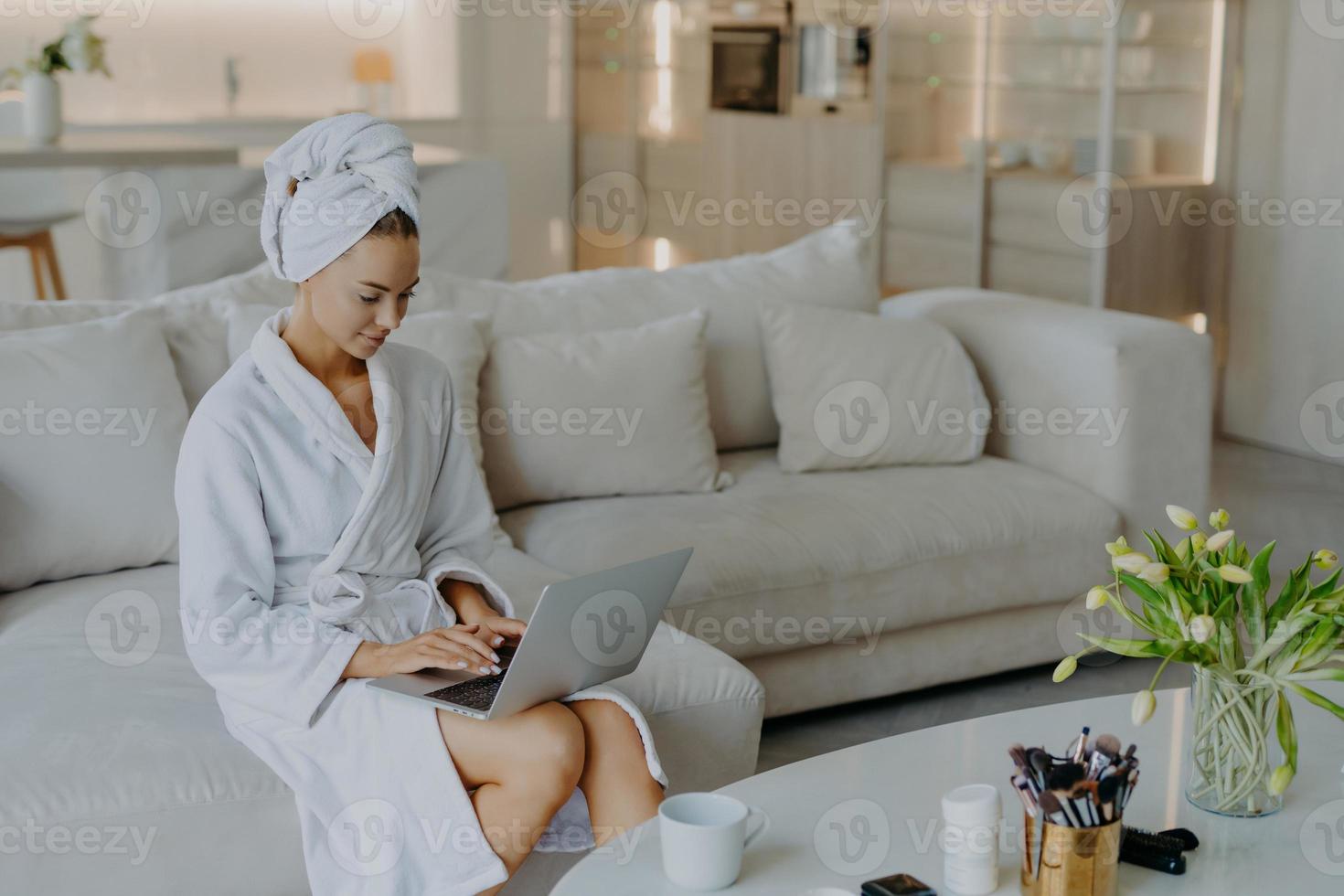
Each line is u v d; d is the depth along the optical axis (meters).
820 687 2.52
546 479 2.57
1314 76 4.41
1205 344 2.85
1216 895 1.31
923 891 1.26
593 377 2.60
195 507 1.60
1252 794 1.46
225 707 1.64
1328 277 4.45
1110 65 4.57
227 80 6.25
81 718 1.64
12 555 2.05
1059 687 2.80
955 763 1.57
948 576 2.57
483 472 2.53
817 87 5.80
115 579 2.12
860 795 1.49
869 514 2.56
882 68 5.47
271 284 2.52
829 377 2.81
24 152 4.04
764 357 2.91
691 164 6.48
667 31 6.47
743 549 2.39
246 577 1.61
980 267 5.20
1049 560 2.68
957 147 5.23
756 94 6.11
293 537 1.66
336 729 1.58
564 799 1.52
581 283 2.87
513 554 2.33
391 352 1.80
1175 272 4.83
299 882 1.62
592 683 1.61
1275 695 1.44
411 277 1.62
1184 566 1.46
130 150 4.24
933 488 2.70
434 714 1.54
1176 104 4.71
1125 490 2.79
